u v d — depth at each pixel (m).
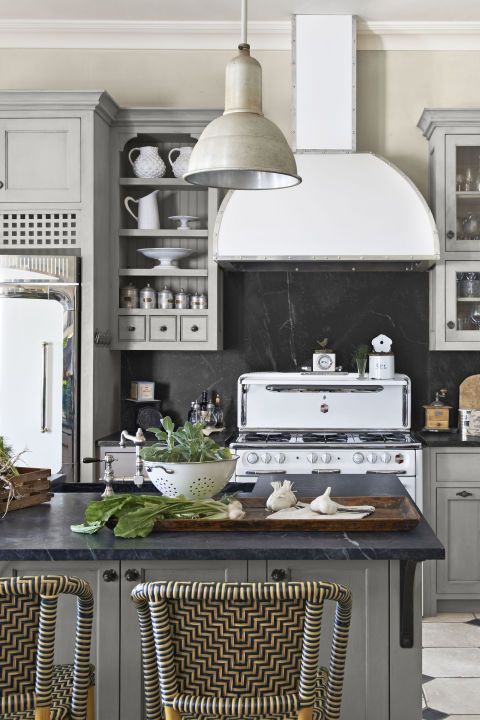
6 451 2.86
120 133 4.93
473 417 4.84
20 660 1.84
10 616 1.83
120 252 4.99
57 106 4.59
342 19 4.88
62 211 4.61
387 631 2.42
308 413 4.77
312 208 4.68
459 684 3.58
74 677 1.98
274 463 4.51
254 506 2.77
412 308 5.21
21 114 4.61
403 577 2.39
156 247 5.22
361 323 5.23
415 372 5.21
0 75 5.23
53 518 2.68
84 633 1.97
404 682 2.42
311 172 4.72
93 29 5.11
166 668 1.77
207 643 1.79
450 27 5.05
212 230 4.93
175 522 2.46
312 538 2.37
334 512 2.56
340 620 1.96
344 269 5.00
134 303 5.00
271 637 1.78
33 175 4.62
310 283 5.25
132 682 2.40
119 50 5.23
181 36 5.18
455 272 4.80
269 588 1.74
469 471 4.59
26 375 4.54
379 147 5.18
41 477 2.93
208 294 4.95
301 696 1.78
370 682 2.42
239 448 4.52
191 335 4.94
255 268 5.02
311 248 4.65
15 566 2.41
